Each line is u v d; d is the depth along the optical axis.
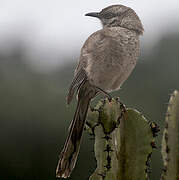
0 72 14.72
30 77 15.09
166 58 16.98
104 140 6.77
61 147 13.72
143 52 17.05
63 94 14.50
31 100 14.08
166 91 16.31
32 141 13.73
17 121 13.83
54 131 13.78
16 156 13.65
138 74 16.45
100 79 8.90
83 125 8.34
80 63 8.94
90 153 13.20
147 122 6.86
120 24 9.89
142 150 6.84
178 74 16.70
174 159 6.47
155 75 16.59
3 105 13.91
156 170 13.34
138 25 9.70
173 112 6.48
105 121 6.77
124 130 6.90
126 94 15.93
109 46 8.81
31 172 13.64
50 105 14.06
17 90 14.24
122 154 6.87
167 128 6.46
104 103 6.82
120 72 8.94
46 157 13.72
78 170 13.32
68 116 13.91
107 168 6.71
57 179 13.55
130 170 6.85
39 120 13.80
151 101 16.00
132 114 6.88
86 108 8.76
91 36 9.05
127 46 8.92
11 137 13.74
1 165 13.58
